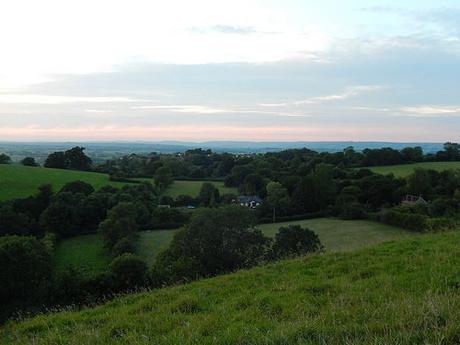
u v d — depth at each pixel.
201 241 32.47
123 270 32.06
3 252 33.28
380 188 81.06
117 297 14.30
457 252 12.29
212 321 8.73
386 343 5.99
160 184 101.50
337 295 9.73
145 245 60.78
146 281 31.95
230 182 109.81
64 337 9.40
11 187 81.38
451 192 79.31
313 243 39.03
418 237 16.64
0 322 26.17
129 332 8.90
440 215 62.12
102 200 74.50
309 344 6.48
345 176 94.50
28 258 34.12
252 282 12.43
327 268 12.77
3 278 32.66
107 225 61.31
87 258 56.53
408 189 79.56
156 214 74.62
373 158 108.94
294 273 12.80
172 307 10.41
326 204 77.56
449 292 8.38
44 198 75.00
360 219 70.75
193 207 87.50
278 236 39.81
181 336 7.84
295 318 8.40
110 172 112.44
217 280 13.38
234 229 33.06
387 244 15.52
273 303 9.70
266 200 78.19
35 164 121.19
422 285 9.49
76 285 30.75
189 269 29.59
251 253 33.22
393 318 7.12
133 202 74.81
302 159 121.00
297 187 79.06
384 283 10.03
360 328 6.90
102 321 10.55
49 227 67.25
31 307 29.55
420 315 6.88
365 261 13.01
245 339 7.21
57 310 14.38
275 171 105.38
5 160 123.81
